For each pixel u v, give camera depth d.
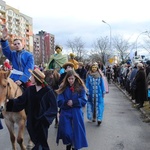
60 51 10.49
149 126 9.68
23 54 7.09
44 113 5.12
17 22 113.56
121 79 25.36
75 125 5.90
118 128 9.30
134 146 7.32
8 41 7.38
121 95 20.09
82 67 15.40
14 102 5.35
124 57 57.06
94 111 9.94
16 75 6.88
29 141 6.95
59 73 9.95
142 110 12.48
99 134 8.48
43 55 102.94
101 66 30.97
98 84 9.84
